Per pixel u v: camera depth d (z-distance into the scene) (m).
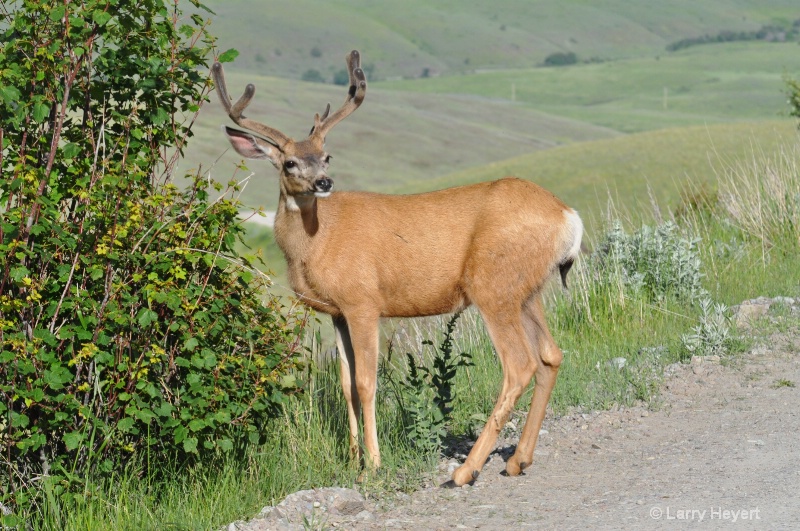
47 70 17.17
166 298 16.95
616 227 34.94
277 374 18.39
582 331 30.09
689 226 40.31
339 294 20.06
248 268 17.89
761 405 22.88
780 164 44.50
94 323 16.89
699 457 19.56
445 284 19.98
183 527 16.31
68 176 17.78
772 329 29.06
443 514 17.16
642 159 173.00
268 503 17.81
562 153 199.88
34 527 16.56
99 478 17.66
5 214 16.81
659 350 27.47
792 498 16.75
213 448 18.56
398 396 22.30
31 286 16.81
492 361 26.36
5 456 17.30
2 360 15.89
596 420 22.56
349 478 18.94
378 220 20.16
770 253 38.22
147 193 18.17
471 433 21.84
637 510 16.69
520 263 19.23
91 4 17.09
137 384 16.92
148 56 18.12
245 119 20.86
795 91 96.31
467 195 20.09
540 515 16.78
